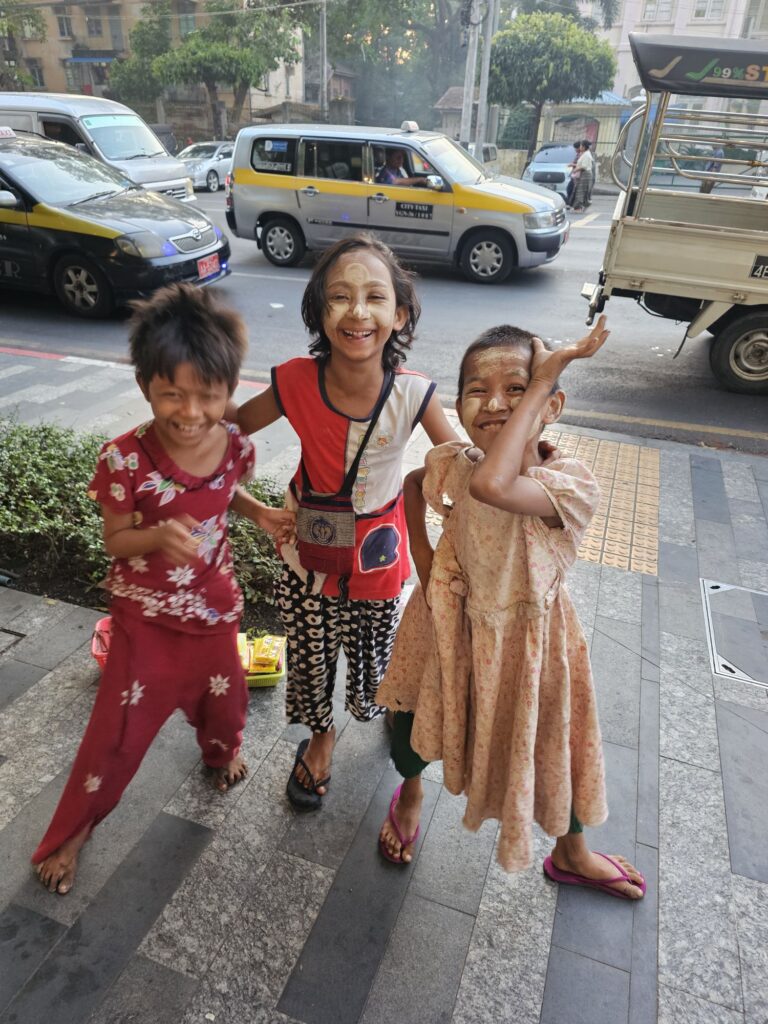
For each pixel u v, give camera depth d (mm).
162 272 6945
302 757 2172
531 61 21109
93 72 31750
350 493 1758
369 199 8812
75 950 1719
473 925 1810
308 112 31266
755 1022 1629
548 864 1936
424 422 1760
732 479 4164
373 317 1533
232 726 2014
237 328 1524
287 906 1838
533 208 8375
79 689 2490
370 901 1859
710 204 6090
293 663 2033
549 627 1517
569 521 1422
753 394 5543
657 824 2080
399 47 29094
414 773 1852
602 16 29297
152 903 1831
